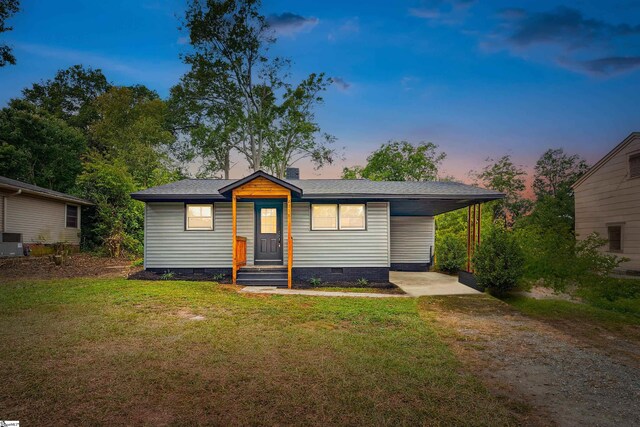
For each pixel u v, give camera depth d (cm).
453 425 322
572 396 395
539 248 1025
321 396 371
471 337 620
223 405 351
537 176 2891
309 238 1225
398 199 1209
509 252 989
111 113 3303
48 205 1803
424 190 1271
